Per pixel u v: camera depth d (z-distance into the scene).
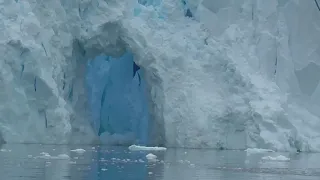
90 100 43.59
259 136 38.97
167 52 41.75
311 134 40.97
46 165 19.28
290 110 41.97
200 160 25.80
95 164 20.80
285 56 43.28
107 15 41.44
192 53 42.91
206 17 44.38
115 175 16.75
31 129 36.16
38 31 37.66
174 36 43.06
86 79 43.44
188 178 16.58
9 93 35.34
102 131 45.97
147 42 41.44
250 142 39.44
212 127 40.34
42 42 37.88
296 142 39.38
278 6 44.56
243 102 40.56
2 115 35.06
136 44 41.38
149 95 41.91
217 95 41.62
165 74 41.19
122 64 45.50
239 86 41.22
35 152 26.55
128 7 42.75
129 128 45.16
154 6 45.78
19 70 36.00
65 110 37.84
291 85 43.22
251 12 44.28
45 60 37.19
